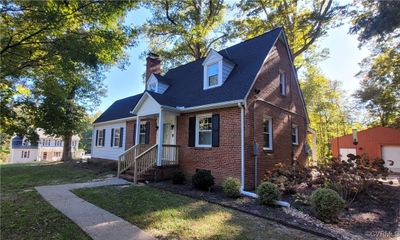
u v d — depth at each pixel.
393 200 7.34
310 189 8.51
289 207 6.52
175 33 20.00
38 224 4.94
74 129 16.72
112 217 5.48
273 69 11.55
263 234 4.69
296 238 4.54
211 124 10.38
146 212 5.91
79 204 6.59
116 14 6.10
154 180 10.55
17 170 14.94
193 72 14.14
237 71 10.90
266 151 10.24
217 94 10.30
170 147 11.56
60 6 5.30
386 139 19.59
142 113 12.25
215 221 5.39
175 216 5.65
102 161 18.75
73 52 5.98
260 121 10.02
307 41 19.39
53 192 8.15
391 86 19.19
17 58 6.36
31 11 5.26
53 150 43.53
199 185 8.74
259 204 6.91
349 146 21.58
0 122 10.13
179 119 11.88
